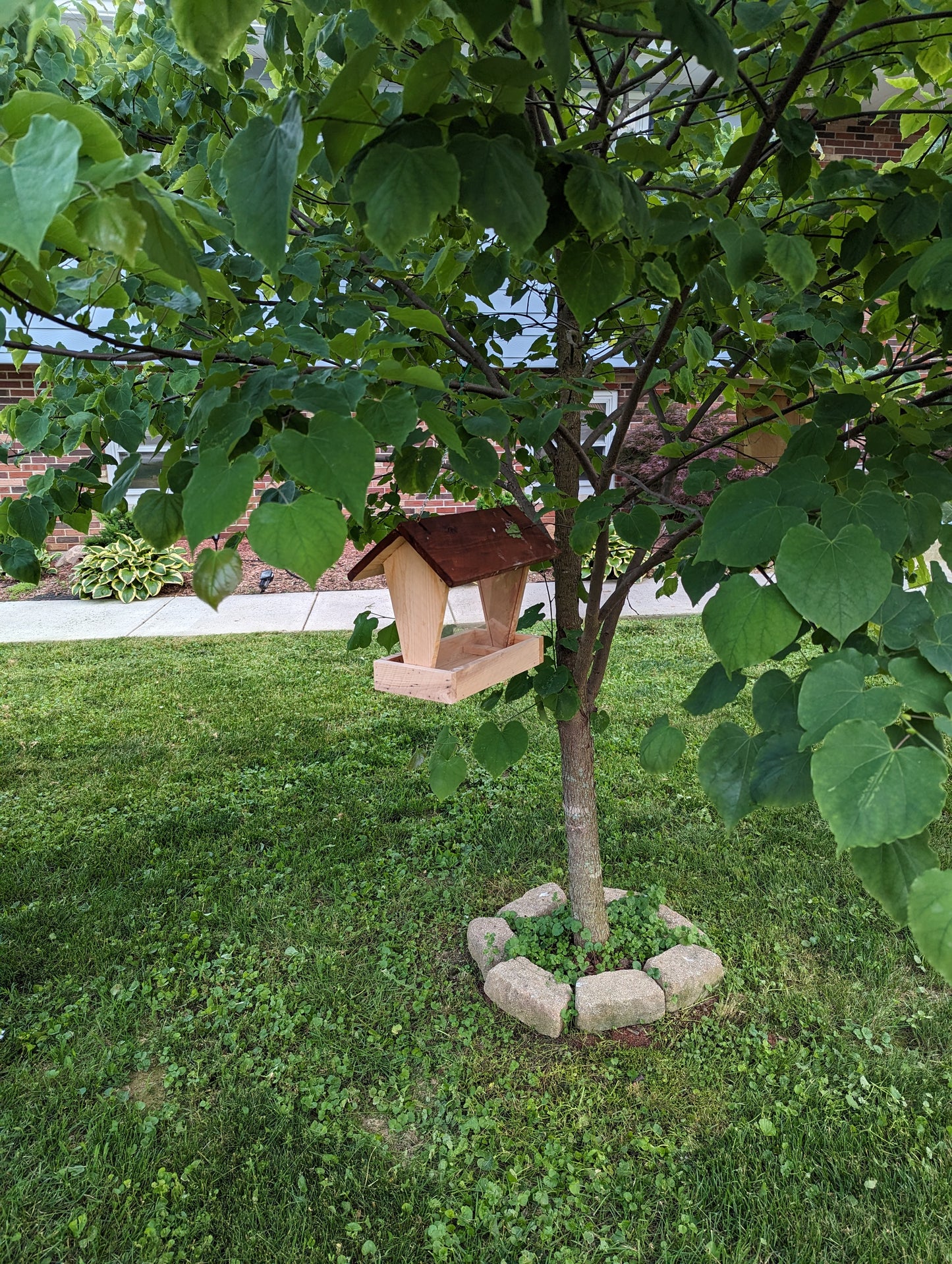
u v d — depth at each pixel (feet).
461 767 6.33
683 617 24.47
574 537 5.86
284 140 2.60
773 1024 8.48
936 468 4.49
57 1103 7.66
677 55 3.73
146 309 5.59
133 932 10.13
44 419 6.80
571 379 6.25
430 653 7.16
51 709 17.69
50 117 1.95
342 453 2.82
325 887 11.05
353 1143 7.25
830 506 3.36
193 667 20.26
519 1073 7.91
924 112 5.50
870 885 2.76
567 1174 6.90
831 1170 6.86
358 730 16.29
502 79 2.71
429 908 10.50
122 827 12.77
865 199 4.58
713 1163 6.91
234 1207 6.70
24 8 1.99
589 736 8.82
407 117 2.77
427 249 7.31
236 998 8.98
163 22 7.14
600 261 3.42
